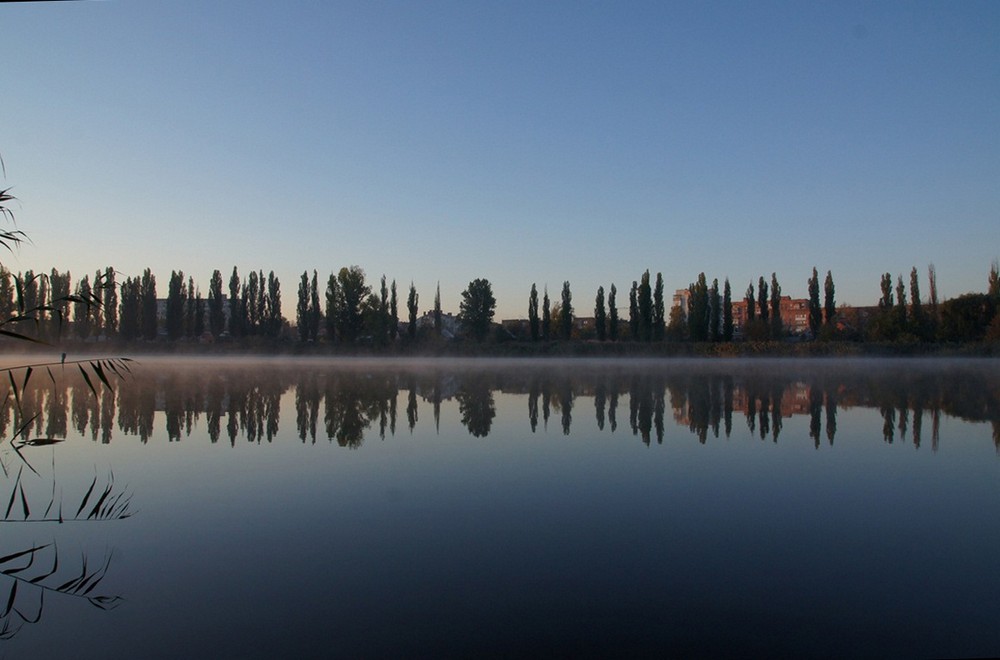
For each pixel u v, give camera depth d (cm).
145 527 723
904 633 478
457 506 811
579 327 6969
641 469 1025
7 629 479
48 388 2489
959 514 775
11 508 796
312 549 651
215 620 496
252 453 1148
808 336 5925
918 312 5212
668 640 466
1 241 452
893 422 1548
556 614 507
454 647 455
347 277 5831
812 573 589
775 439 1305
